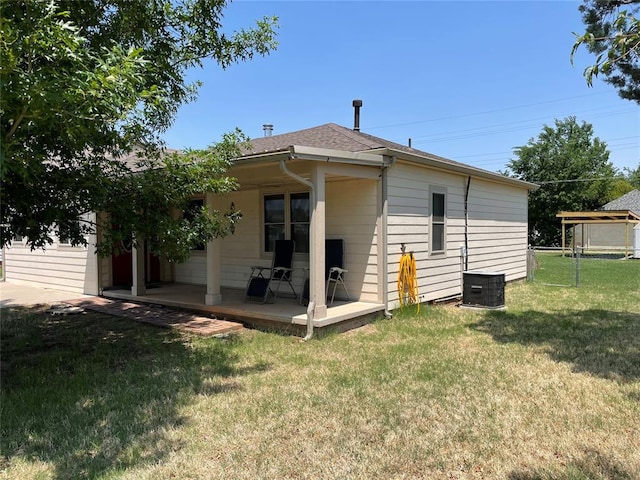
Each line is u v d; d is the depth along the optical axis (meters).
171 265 10.16
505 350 5.08
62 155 4.00
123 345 5.32
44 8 2.77
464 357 4.81
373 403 3.51
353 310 6.30
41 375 4.22
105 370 4.36
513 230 11.87
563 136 33.19
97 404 3.47
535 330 6.10
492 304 7.77
